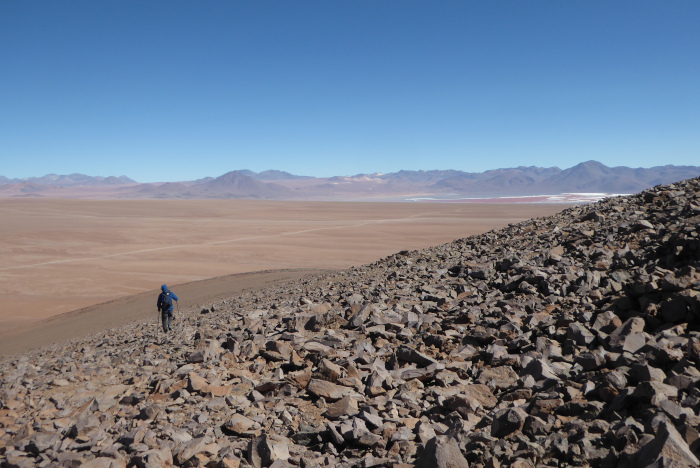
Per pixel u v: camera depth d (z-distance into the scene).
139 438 5.59
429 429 5.18
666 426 3.70
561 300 9.05
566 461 4.11
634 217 15.39
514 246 16.33
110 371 9.64
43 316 38.81
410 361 7.36
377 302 11.61
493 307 9.60
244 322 11.91
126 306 32.50
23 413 7.45
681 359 5.38
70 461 5.09
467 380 6.61
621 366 5.64
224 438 5.53
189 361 9.02
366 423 5.39
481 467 4.23
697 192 16.45
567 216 20.28
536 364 6.22
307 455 5.01
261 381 7.38
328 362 7.11
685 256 9.36
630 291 7.89
